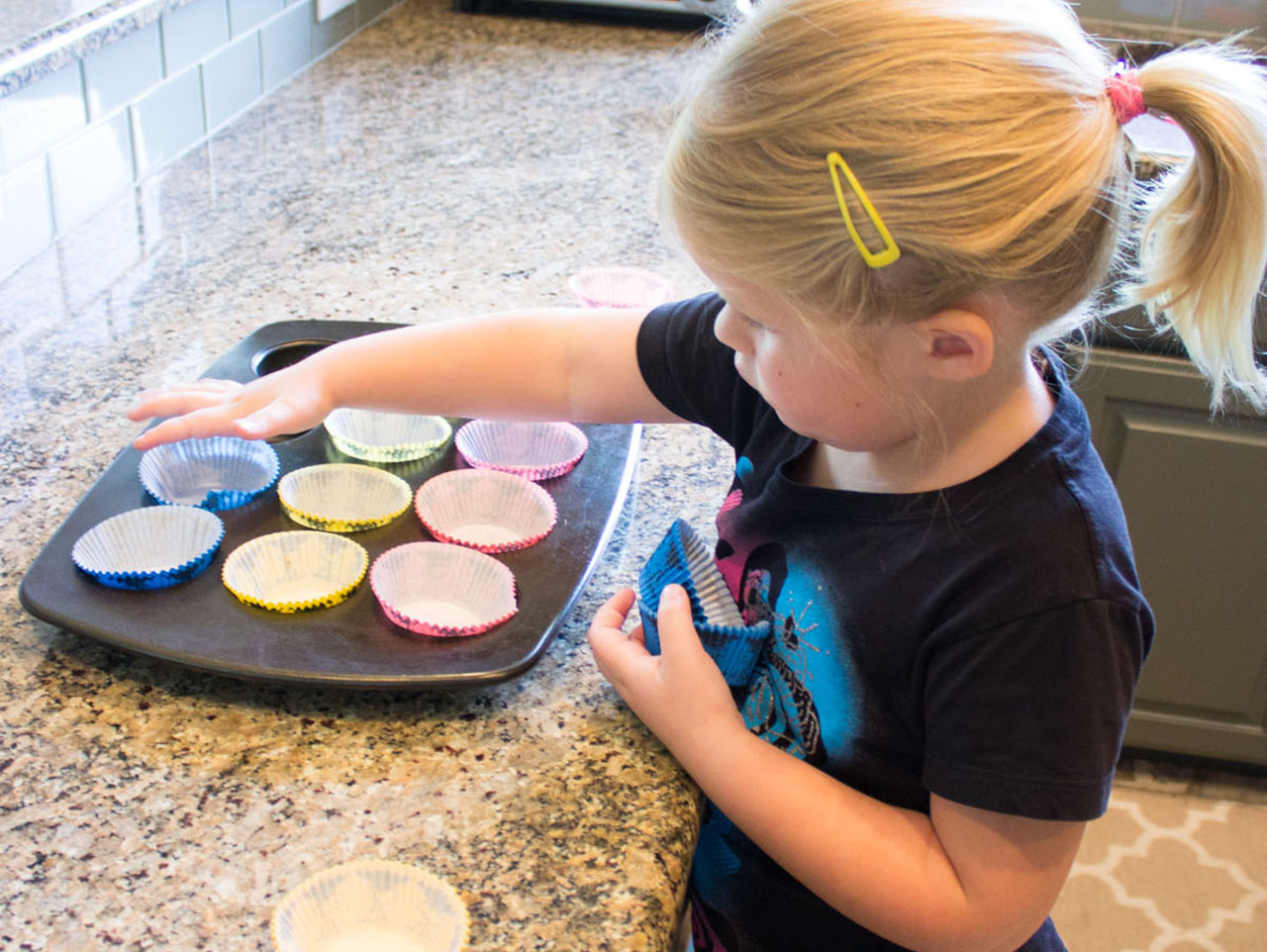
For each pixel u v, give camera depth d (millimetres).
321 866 570
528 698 689
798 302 570
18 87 1038
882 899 602
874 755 657
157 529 735
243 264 1154
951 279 547
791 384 608
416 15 1917
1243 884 1699
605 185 1387
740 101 555
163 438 760
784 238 554
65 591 688
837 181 532
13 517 784
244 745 635
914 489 640
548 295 1131
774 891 706
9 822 579
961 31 532
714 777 625
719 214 568
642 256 1222
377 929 540
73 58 1113
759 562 703
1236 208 556
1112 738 571
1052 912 1639
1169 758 1882
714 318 794
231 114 1483
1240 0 1575
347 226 1252
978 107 523
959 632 592
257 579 727
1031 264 547
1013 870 590
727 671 685
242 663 650
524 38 1849
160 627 671
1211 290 580
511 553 759
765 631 679
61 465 841
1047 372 676
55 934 528
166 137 1342
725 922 729
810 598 666
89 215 1217
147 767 617
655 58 1797
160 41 1293
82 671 673
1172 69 559
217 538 727
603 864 583
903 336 568
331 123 1508
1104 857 1728
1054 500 593
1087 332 1361
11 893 545
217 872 562
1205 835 1773
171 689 667
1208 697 1631
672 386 804
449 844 588
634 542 840
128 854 568
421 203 1316
